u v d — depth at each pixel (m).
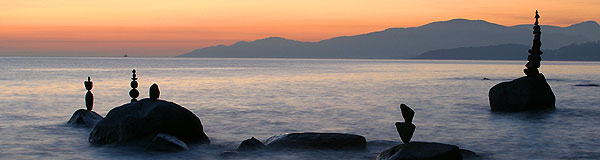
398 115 26.06
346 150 15.37
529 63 28.75
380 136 19.08
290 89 48.88
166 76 81.56
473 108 30.16
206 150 15.49
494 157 14.89
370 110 28.59
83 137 17.58
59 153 14.87
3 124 21.05
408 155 12.35
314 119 24.20
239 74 92.00
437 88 52.19
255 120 23.66
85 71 104.69
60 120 22.50
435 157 12.22
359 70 127.31
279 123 22.64
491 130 20.56
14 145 16.12
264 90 47.09
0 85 52.09
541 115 26.14
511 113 27.11
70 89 46.69
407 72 112.19
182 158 14.30
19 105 30.20
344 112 27.41
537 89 28.12
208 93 42.72
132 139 15.55
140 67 149.25
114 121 16.09
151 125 15.70
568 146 16.77
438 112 27.73
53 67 137.88
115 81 63.84
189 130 16.33
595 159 14.69
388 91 46.84
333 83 61.62
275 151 15.15
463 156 14.69
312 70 124.25
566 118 24.89
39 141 16.81
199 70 118.94
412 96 40.31
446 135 19.22
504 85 28.50
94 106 30.62
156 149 15.00
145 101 16.36
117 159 14.09
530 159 14.65
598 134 19.45
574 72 119.81
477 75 96.19
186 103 32.62
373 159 14.27
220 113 26.58
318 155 14.70
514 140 17.98
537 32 28.62
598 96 40.88
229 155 14.69
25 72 94.12
